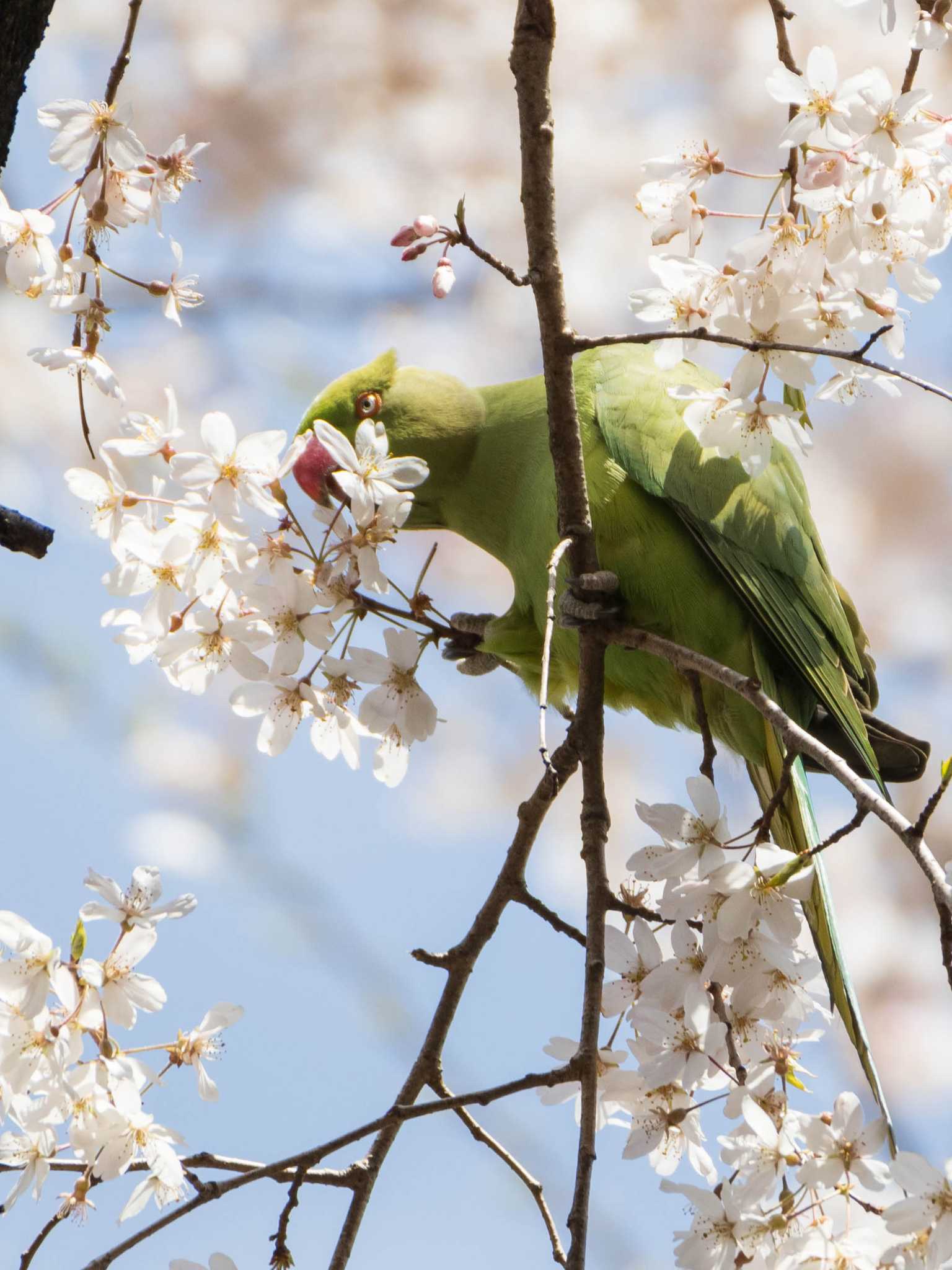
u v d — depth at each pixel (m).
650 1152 5.62
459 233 5.61
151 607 6.09
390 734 6.27
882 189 5.61
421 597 6.27
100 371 5.47
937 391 5.02
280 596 6.05
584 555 6.34
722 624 7.33
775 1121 5.25
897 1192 5.45
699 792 5.42
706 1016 5.27
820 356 5.87
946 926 4.43
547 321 5.78
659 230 5.86
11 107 4.95
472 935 6.05
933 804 4.59
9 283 5.45
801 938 6.14
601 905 5.91
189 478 5.82
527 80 5.68
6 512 4.85
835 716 7.15
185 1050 5.40
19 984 5.19
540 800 6.10
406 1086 5.97
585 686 6.37
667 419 7.35
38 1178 5.23
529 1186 5.49
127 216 5.54
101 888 5.34
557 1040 5.88
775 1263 5.05
